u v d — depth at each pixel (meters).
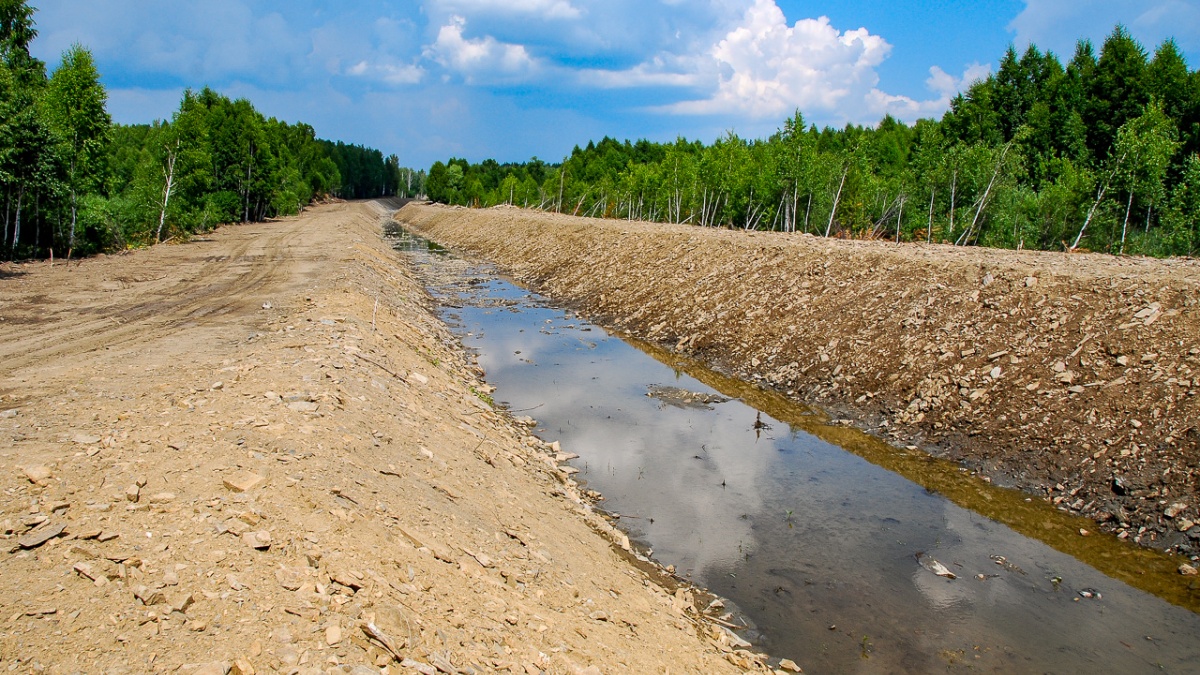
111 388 9.46
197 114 48.56
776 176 41.66
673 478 11.20
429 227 71.94
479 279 34.22
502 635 5.32
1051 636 7.40
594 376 17.00
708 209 49.88
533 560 7.04
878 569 8.65
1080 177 30.00
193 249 34.34
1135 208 29.47
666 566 8.52
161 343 12.98
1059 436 11.28
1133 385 11.38
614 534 9.09
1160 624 7.63
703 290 22.81
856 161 39.56
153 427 7.55
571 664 5.30
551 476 10.71
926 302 16.20
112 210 34.28
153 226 39.03
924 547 9.20
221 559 5.15
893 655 7.00
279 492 6.23
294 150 100.81
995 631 7.45
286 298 19.02
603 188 68.62
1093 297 13.84
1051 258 18.17
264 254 31.80
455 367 16.41
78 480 6.09
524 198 87.12
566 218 52.09
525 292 30.75
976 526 9.78
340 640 4.57
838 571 8.58
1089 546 9.23
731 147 46.03
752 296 20.80
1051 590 8.26
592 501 10.28
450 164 113.62
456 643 4.97
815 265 20.70
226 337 13.68
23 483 5.93
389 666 4.48
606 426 13.49
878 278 18.33
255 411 8.29
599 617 6.39
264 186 59.06
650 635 6.49
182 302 18.42
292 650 4.40
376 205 127.12
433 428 10.22
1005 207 32.25
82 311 16.89
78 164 31.64
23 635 4.16
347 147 153.12
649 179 57.00
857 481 11.22
